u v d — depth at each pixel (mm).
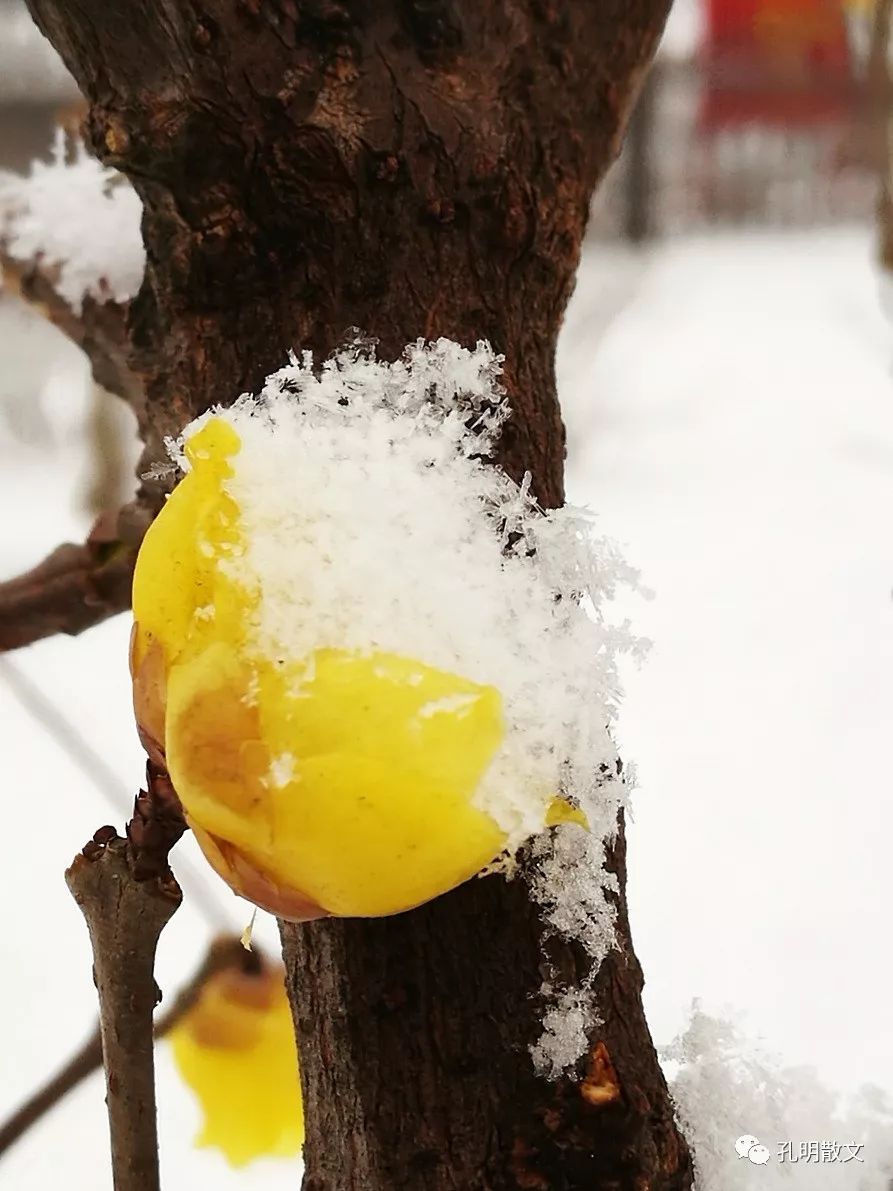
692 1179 75
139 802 69
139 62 73
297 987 75
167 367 82
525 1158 68
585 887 70
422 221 74
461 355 72
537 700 61
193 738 59
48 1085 121
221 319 76
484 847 58
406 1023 70
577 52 86
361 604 60
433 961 70
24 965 205
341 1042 71
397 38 75
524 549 67
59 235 127
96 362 134
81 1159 168
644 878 209
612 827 69
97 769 188
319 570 60
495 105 78
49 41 82
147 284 85
